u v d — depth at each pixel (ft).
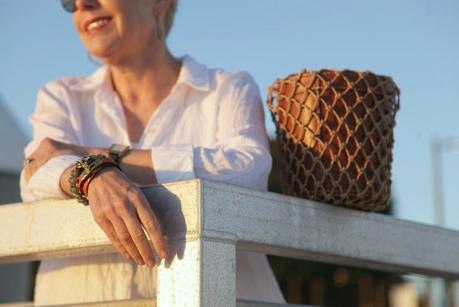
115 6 6.49
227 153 6.03
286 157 5.96
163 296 4.42
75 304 5.32
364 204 5.71
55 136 6.89
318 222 5.33
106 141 6.97
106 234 4.66
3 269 17.61
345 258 5.62
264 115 6.89
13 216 5.27
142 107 6.98
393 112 6.02
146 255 4.50
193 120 6.84
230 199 4.54
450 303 36.29
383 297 53.06
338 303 53.36
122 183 4.64
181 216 4.40
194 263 4.32
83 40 6.67
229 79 6.87
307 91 5.81
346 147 5.67
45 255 5.43
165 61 6.98
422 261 6.15
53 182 5.30
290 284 52.01
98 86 7.00
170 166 5.82
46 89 7.15
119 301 5.12
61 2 6.61
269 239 4.83
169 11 7.09
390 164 5.99
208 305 4.31
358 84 5.79
